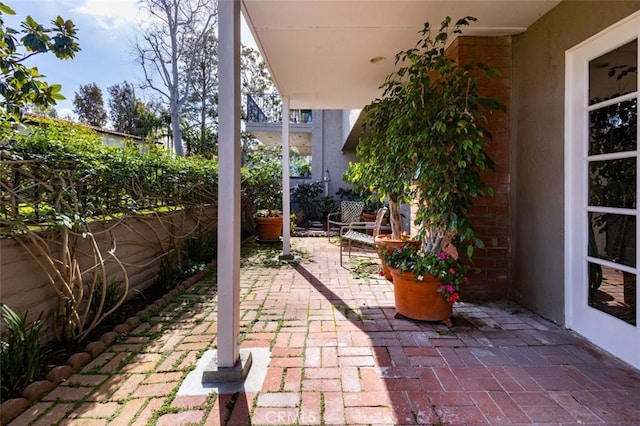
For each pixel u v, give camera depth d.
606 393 1.76
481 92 3.16
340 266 4.71
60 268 2.25
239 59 1.93
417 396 1.75
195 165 4.67
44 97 2.43
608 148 2.19
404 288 2.74
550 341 2.36
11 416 1.57
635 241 2.00
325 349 2.26
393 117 3.20
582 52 2.36
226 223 1.88
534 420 1.56
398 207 3.96
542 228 2.79
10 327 1.77
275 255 5.47
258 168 7.92
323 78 4.30
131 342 2.35
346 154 10.76
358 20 2.86
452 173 2.67
